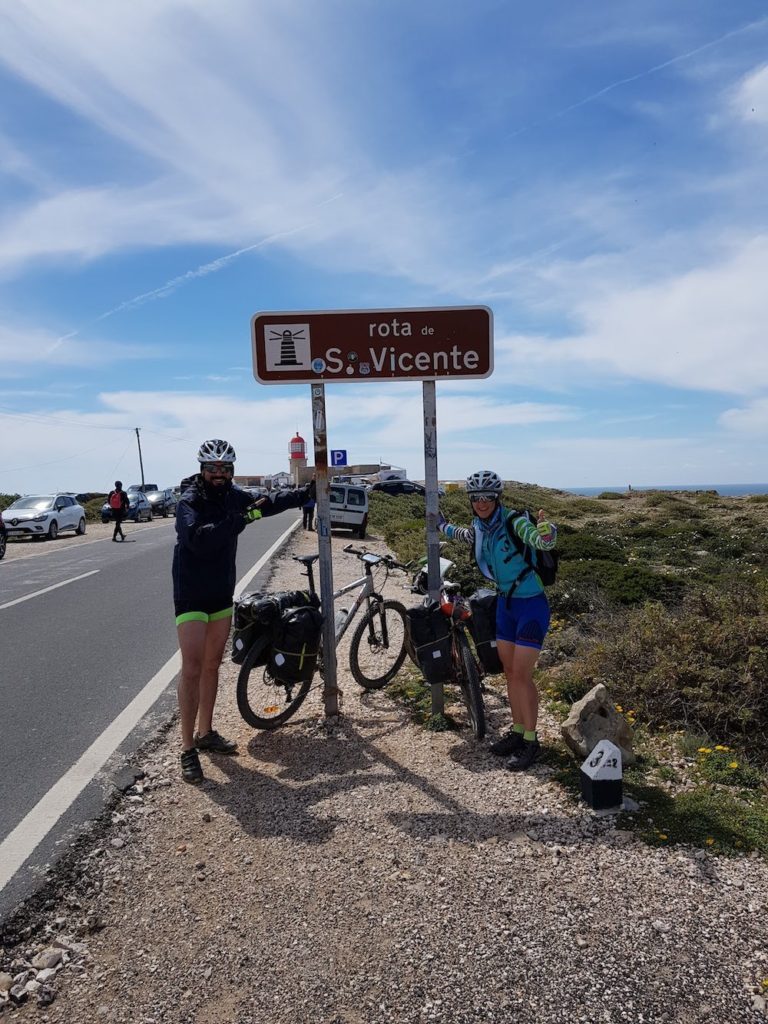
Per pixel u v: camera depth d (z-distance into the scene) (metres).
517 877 2.95
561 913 2.70
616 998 2.28
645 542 17.64
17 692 5.94
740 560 14.05
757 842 3.12
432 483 4.88
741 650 5.00
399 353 4.79
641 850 3.11
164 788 4.04
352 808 3.63
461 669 4.66
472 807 3.58
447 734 4.61
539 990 2.33
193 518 4.08
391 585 10.48
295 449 40.47
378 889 2.93
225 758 4.42
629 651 5.36
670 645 5.25
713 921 2.62
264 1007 2.33
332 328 4.75
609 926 2.62
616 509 35.75
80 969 2.58
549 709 5.00
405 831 3.37
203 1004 2.37
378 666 5.68
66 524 25.23
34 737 4.90
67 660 6.95
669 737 4.48
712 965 2.41
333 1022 2.25
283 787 3.94
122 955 2.64
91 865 3.26
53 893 3.04
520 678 4.03
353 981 2.42
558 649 6.43
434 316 4.77
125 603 10.11
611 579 9.08
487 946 2.54
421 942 2.58
